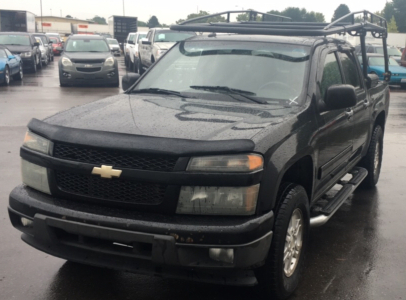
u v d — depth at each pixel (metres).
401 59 23.61
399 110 14.95
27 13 39.28
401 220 5.71
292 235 3.82
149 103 4.20
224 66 4.65
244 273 3.34
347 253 4.75
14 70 19.95
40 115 11.91
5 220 5.24
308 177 4.18
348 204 6.24
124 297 3.79
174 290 3.90
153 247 3.18
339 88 4.18
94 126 3.55
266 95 4.34
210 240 3.15
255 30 4.95
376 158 6.92
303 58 4.55
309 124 4.07
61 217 3.36
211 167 3.22
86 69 18.56
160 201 3.26
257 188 3.28
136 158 3.28
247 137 3.35
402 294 3.97
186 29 5.20
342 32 5.16
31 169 3.66
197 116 3.78
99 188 3.38
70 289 3.88
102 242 3.42
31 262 4.32
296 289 4.00
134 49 24.92
